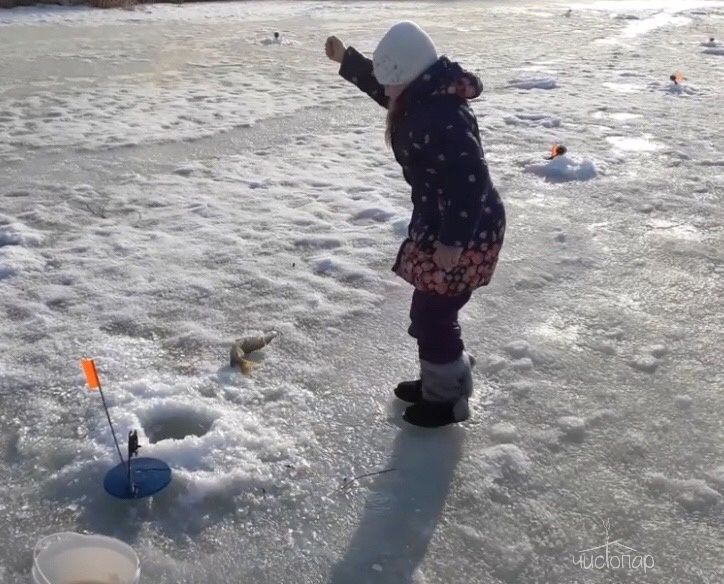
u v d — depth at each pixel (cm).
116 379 342
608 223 557
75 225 532
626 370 362
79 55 1257
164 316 402
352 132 813
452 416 312
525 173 677
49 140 749
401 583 239
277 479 279
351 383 345
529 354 372
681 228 550
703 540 260
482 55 1359
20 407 320
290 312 410
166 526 257
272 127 827
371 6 2216
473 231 264
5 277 441
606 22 1962
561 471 292
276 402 327
